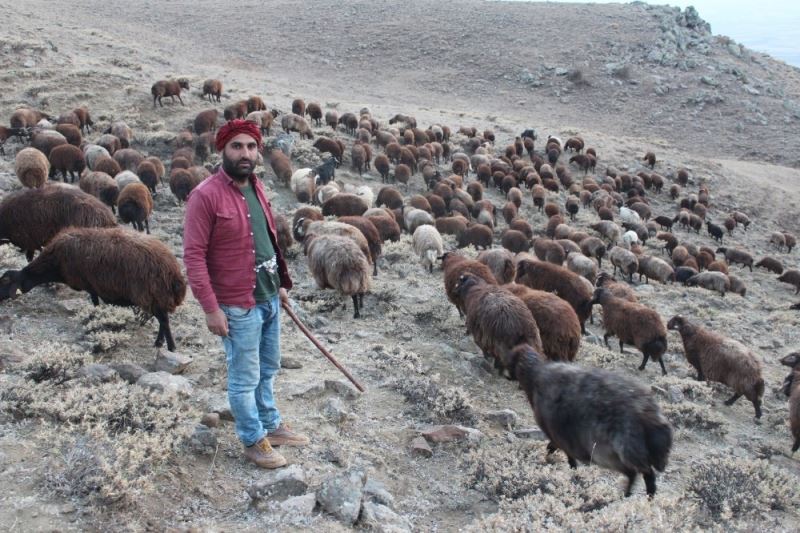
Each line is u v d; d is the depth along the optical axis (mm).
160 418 5711
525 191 28234
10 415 5578
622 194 31938
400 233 17344
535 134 36250
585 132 40500
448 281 10305
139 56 37281
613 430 5309
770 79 55969
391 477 5926
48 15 46250
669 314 16031
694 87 50781
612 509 5078
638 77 51156
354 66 50594
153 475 5027
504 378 8914
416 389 7523
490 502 5762
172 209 16531
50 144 17625
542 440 7148
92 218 9711
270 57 49688
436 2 65875
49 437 5262
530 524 4895
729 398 10891
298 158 23906
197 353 7875
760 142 44812
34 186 12703
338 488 4969
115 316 8094
